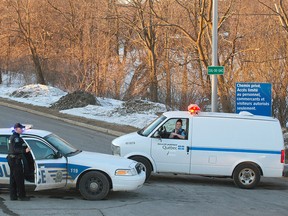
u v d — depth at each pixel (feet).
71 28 179.73
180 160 49.65
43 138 38.96
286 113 98.02
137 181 39.58
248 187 49.60
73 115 114.52
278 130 50.21
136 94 153.69
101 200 39.06
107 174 39.14
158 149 49.73
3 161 38.50
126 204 37.88
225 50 130.62
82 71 167.73
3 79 216.95
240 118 50.37
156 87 144.87
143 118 106.52
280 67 99.45
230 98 105.50
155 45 149.48
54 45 189.47
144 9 130.82
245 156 49.60
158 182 50.78
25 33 179.42
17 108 130.93
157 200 40.29
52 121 106.73
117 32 162.71
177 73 133.69
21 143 37.55
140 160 49.73
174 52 140.87
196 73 130.82
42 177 37.68
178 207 37.60
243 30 119.14
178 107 125.70
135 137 50.47
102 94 160.56
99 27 163.43
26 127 40.68
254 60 102.78
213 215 35.22
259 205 40.29
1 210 34.35
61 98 135.44
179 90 133.28
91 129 97.30
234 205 39.70
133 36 164.35
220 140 49.75
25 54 199.41
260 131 50.06
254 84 70.33
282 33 103.81
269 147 49.83
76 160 39.14
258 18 118.11
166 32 145.18
